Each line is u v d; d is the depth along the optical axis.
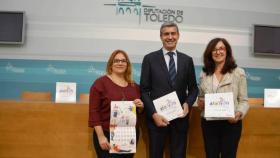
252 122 3.10
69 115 2.94
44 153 2.93
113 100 2.45
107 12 5.18
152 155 2.65
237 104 2.64
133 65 5.19
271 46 5.40
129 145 2.44
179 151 2.68
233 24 5.45
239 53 5.45
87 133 2.95
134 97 2.56
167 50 2.75
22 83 5.04
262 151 3.11
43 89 5.06
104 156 2.45
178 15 5.32
